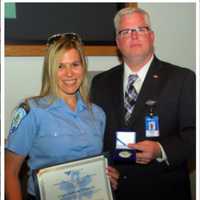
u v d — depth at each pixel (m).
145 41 1.67
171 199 1.68
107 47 2.14
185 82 1.69
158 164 1.67
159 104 1.68
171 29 2.26
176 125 1.70
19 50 2.00
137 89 1.75
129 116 1.71
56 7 2.07
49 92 1.50
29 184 1.47
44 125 1.42
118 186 1.69
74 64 1.46
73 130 1.46
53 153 1.42
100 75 1.91
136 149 1.56
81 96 1.60
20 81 2.06
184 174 1.72
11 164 1.42
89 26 2.13
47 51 1.47
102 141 1.60
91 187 1.43
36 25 2.04
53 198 1.35
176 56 2.29
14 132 1.41
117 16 1.74
